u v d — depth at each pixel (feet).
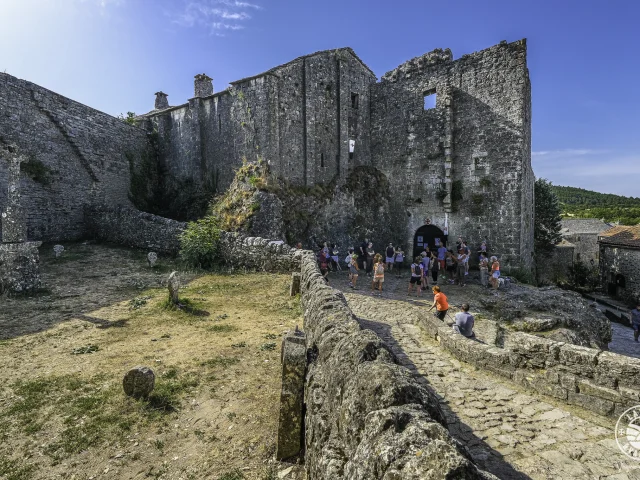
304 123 67.10
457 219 68.59
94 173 69.00
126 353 22.95
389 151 76.43
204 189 71.97
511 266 63.10
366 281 55.01
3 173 54.34
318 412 10.77
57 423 15.74
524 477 12.25
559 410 16.99
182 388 18.63
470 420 16.08
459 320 28.55
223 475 12.89
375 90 78.28
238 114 66.33
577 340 33.53
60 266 48.88
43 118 61.36
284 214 60.39
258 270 49.88
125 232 63.77
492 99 64.39
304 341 15.26
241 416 16.40
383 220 74.74
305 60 67.36
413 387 7.88
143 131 79.82
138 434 15.15
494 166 64.49
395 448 5.92
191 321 29.43
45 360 21.84
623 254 95.96
